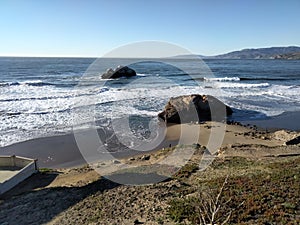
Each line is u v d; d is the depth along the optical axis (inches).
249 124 1038.4
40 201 452.4
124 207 406.0
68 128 929.5
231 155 674.2
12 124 981.8
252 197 393.4
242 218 342.3
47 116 1073.5
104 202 426.6
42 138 853.2
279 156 661.9
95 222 370.9
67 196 464.4
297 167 530.6
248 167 562.3
